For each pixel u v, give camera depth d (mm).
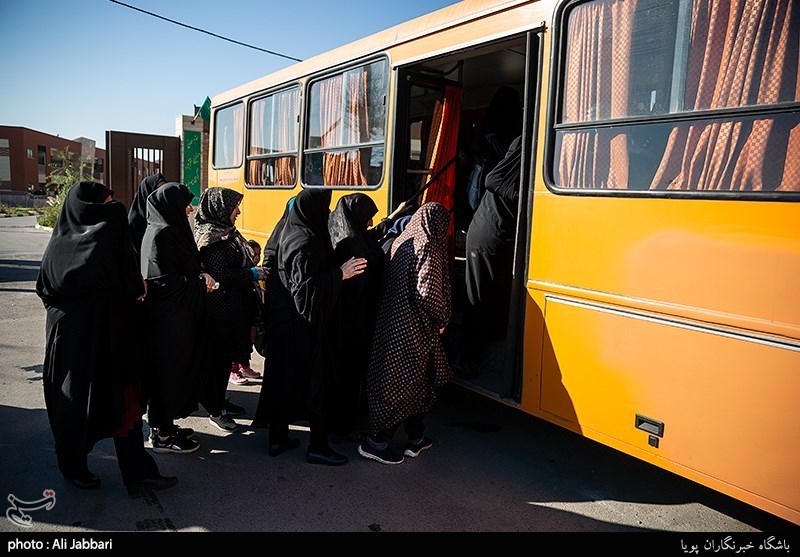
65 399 3254
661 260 2939
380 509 3371
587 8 3326
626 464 4027
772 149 2605
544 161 3504
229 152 7852
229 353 4270
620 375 3111
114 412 3246
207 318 3980
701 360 2789
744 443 2652
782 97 2590
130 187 12070
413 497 3518
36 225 24375
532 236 3584
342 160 5406
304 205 3729
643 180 3049
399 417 3787
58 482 3553
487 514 3346
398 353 3707
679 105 2918
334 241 4012
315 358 3740
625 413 3092
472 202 5031
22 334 6938
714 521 3322
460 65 4973
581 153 3338
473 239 4199
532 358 3588
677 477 3854
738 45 2725
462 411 4980
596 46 3281
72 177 24547
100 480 3553
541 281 3523
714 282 2746
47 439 4109
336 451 4168
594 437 3244
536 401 3566
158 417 3867
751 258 2627
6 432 4211
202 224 4301
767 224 2584
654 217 2969
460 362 4246
